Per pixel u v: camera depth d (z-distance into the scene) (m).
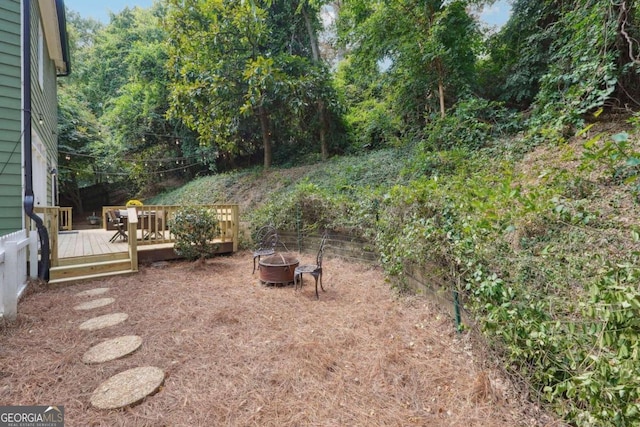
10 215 4.39
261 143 12.98
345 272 4.79
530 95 6.49
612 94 4.62
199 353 2.47
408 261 3.56
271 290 4.08
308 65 10.27
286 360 2.35
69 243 6.62
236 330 2.88
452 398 1.90
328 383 2.08
